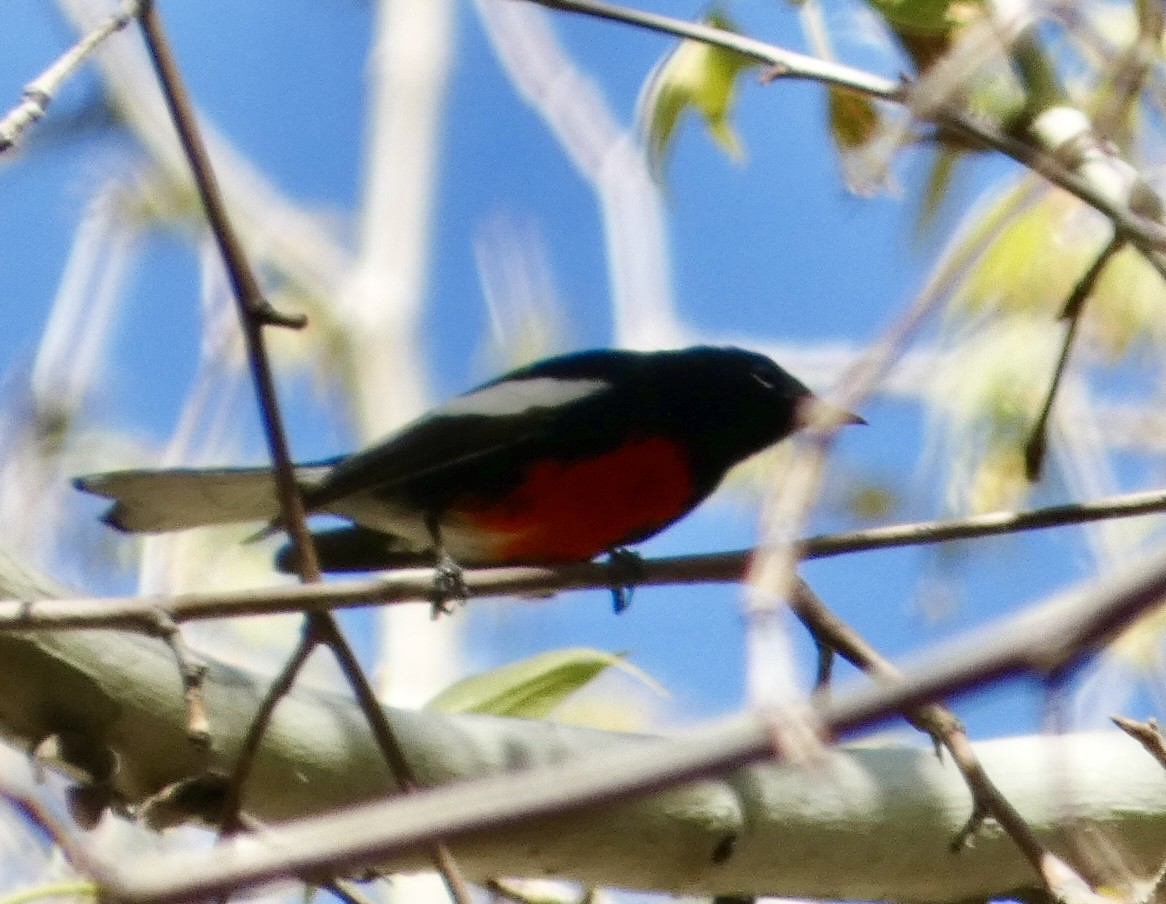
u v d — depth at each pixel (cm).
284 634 1088
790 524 350
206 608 561
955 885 700
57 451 1020
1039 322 923
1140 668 814
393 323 1433
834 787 684
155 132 1270
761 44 645
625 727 1111
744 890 690
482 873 675
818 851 681
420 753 656
